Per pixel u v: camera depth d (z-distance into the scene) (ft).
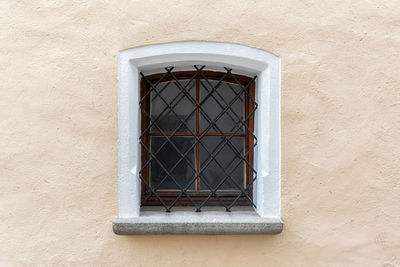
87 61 5.78
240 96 6.60
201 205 6.23
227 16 5.79
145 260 5.88
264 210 5.95
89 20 5.76
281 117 5.90
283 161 5.91
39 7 5.79
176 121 6.58
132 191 5.86
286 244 5.93
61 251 5.85
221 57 5.89
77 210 5.83
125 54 5.78
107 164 5.82
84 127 5.80
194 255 5.92
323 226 5.95
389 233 6.00
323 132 5.91
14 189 5.82
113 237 5.84
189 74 6.48
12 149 5.80
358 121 5.95
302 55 5.87
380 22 5.95
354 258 6.00
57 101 5.79
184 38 5.75
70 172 5.81
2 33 5.80
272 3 5.82
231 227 5.64
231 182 6.65
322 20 5.88
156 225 5.59
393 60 5.96
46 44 5.78
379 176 5.98
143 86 6.38
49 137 5.80
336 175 5.95
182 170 6.61
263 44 5.83
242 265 5.95
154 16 5.76
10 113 5.81
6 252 5.84
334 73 5.90
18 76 5.80
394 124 5.98
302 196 5.93
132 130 5.90
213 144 6.62
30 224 5.83
